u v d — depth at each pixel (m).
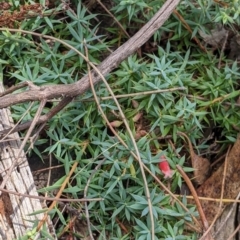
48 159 0.58
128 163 0.53
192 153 0.58
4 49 0.58
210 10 0.61
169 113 0.57
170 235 0.52
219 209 0.54
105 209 0.53
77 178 0.54
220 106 0.59
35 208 0.52
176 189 0.58
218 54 0.64
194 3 0.61
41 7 0.57
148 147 0.53
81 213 0.55
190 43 0.63
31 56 0.59
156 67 0.57
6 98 0.49
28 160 0.58
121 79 0.58
